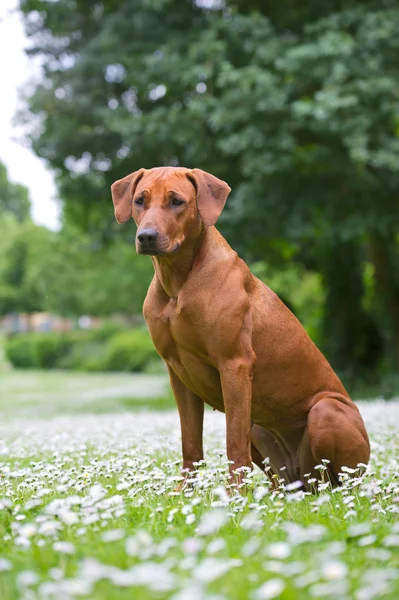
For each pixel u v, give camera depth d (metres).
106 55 15.23
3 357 43.12
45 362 37.97
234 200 14.02
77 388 24.09
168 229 4.10
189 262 4.28
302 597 2.31
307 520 3.45
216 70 14.31
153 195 4.19
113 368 34.34
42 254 41.19
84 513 3.32
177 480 4.12
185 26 15.68
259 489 3.45
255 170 13.54
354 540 3.10
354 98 12.77
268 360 4.56
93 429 7.95
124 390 21.95
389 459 5.76
